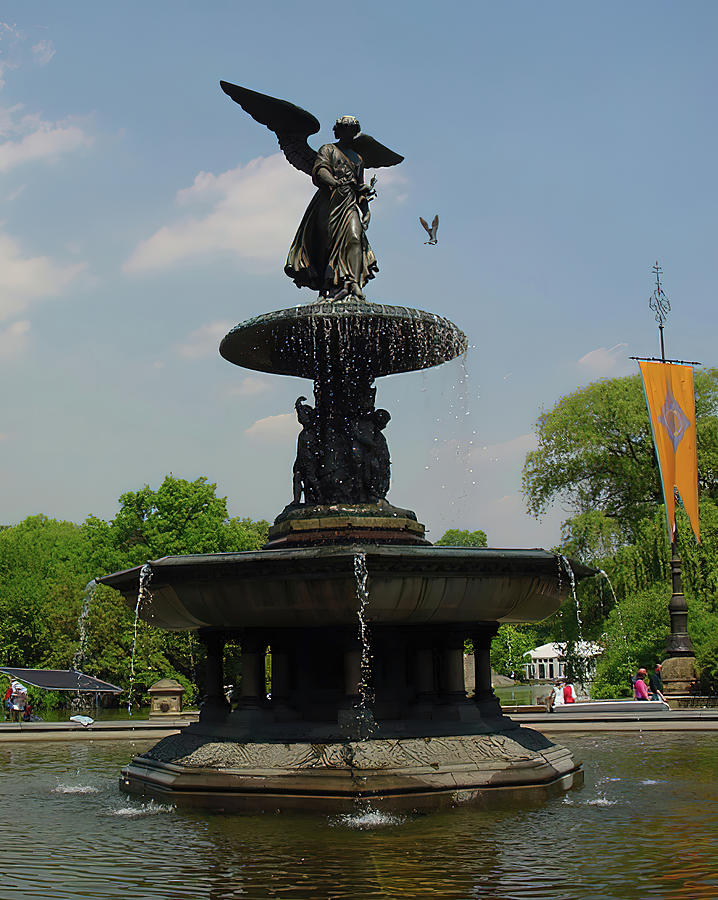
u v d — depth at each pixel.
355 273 13.68
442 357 14.23
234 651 41.06
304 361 13.71
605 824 9.16
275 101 14.21
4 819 9.93
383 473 13.37
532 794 10.80
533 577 11.88
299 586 10.92
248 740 11.28
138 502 54.25
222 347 13.99
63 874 7.32
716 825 9.08
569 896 6.50
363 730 11.20
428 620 11.55
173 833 8.95
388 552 10.55
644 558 38.19
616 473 44.09
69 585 53.06
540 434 44.81
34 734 23.38
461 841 8.38
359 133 14.53
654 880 6.91
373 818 9.54
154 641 48.03
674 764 14.80
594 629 39.56
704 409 43.44
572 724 23.95
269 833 8.87
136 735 23.39
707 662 32.03
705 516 38.22
